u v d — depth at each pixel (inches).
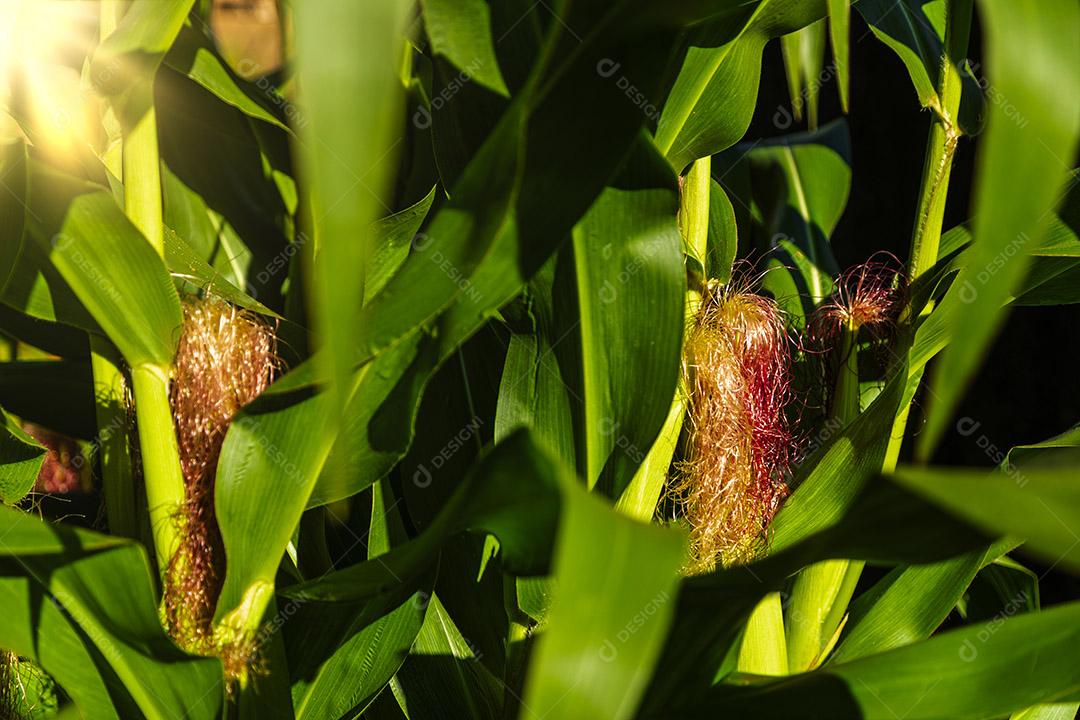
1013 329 77.1
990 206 36.6
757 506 53.1
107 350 51.1
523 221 45.0
